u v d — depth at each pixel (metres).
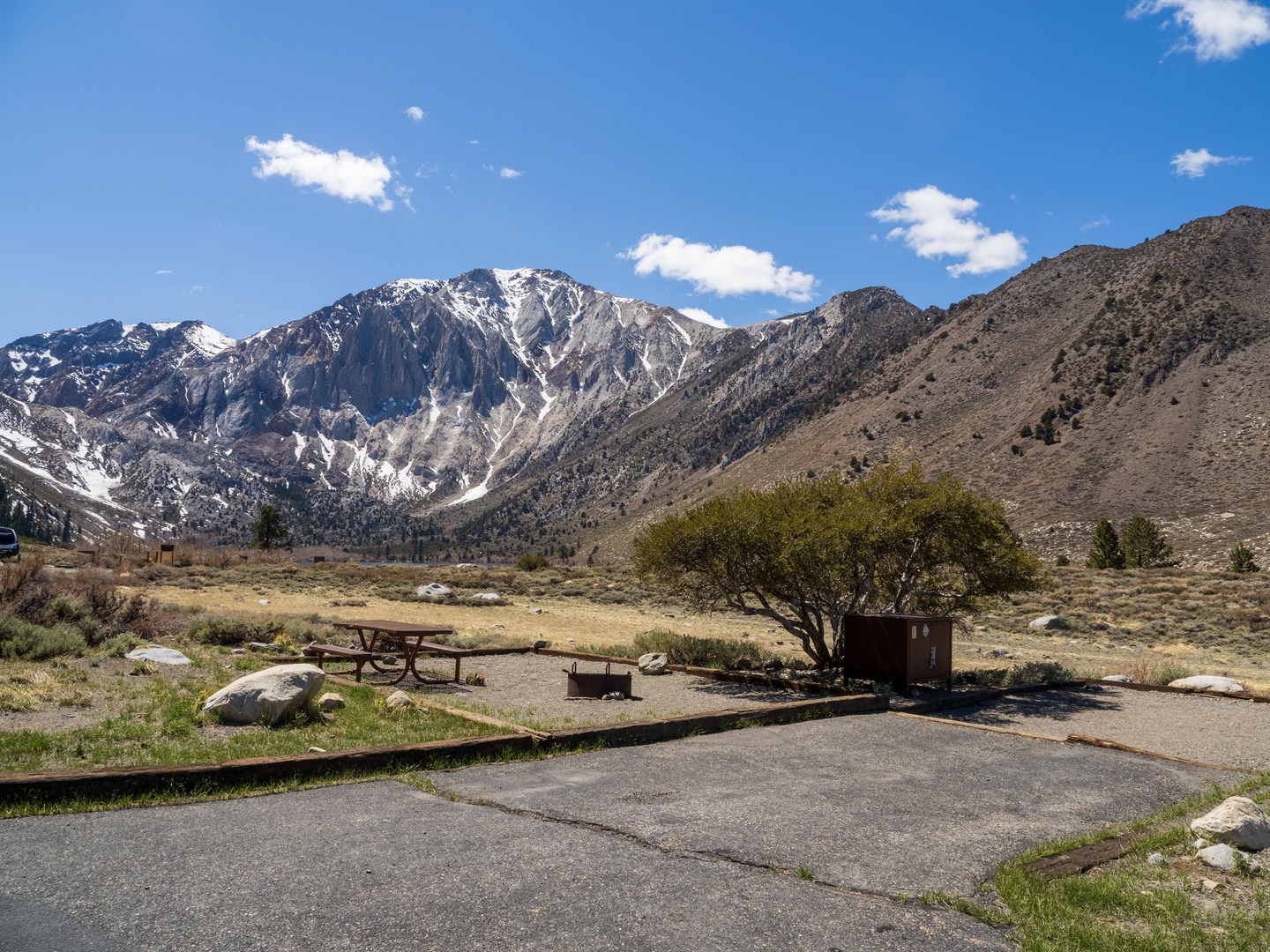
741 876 4.51
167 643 14.69
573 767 7.00
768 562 14.23
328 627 18.38
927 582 16.05
